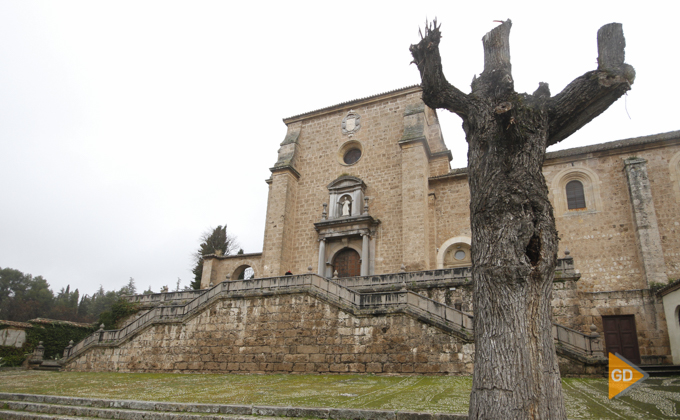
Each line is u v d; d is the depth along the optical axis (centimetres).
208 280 3572
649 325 2034
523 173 628
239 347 1975
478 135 681
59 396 1080
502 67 724
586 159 2639
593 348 1411
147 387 1334
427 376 1527
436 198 2986
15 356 2645
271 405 882
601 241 2461
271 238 3119
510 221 601
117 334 2273
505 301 567
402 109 3216
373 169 3153
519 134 636
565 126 688
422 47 768
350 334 1770
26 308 6419
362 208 3048
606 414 777
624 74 642
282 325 1923
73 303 8006
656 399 926
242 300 2050
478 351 577
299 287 1962
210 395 1097
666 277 2173
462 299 1972
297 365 1827
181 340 2106
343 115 3444
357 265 2969
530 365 533
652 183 2425
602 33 697
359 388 1205
